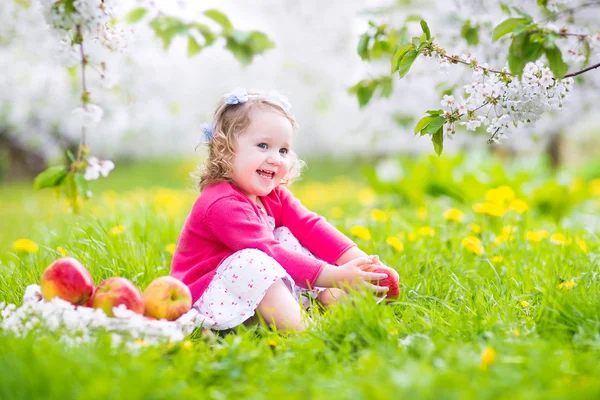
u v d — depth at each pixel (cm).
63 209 648
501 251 338
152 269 309
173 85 970
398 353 190
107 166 271
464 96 356
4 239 511
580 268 292
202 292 257
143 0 354
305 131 1341
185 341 210
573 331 215
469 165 663
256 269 245
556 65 217
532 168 722
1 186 1144
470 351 189
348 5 957
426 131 239
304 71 1003
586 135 1479
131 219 439
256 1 987
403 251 340
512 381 162
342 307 222
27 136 1008
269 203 291
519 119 236
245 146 270
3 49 639
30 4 445
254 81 1066
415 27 540
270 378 181
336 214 504
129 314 212
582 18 341
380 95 351
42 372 166
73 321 208
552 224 474
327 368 193
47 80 697
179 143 1330
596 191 599
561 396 153
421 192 617
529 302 251
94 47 277
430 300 261
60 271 223
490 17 369
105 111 682
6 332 208
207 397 171
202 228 267
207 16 365
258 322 252
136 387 161
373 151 1335
